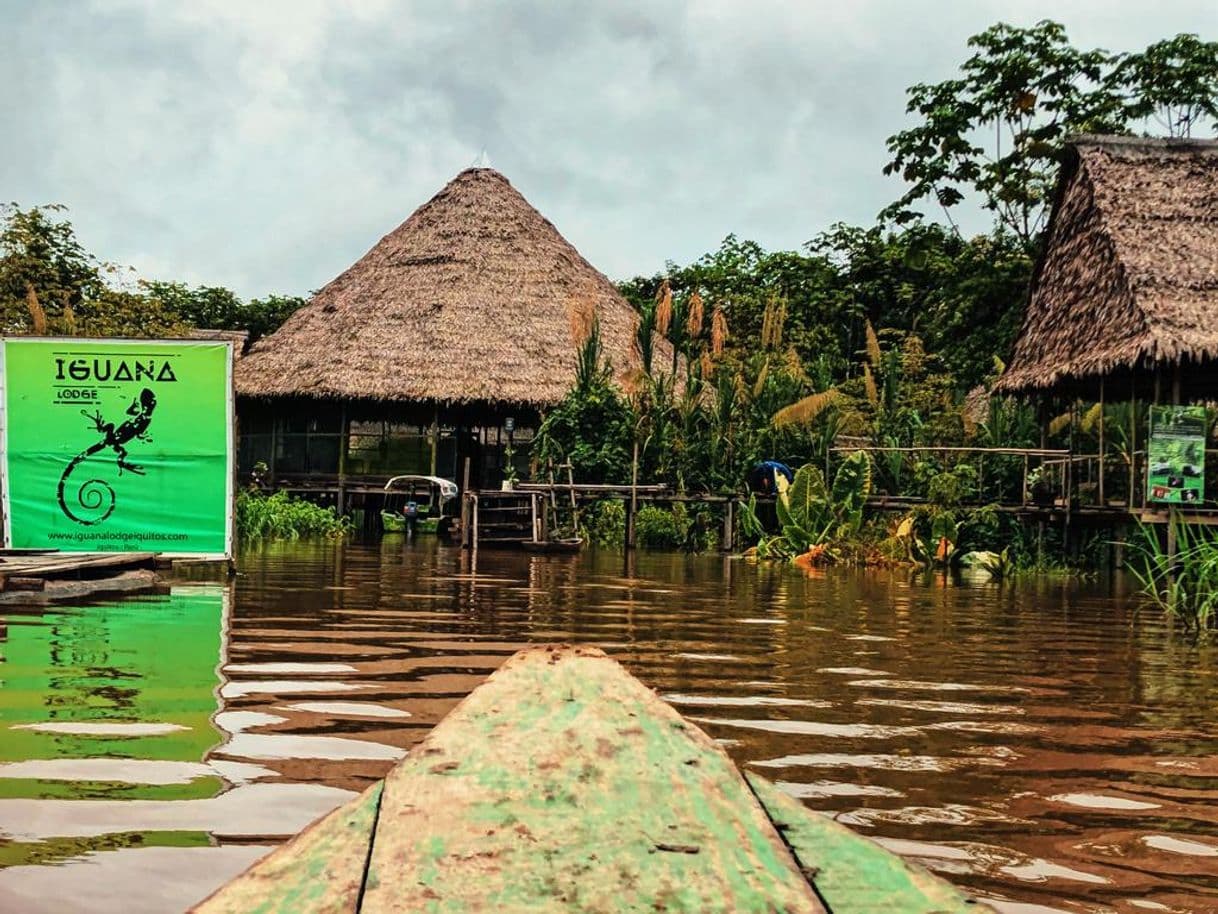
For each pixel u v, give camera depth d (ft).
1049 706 15.74
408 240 88.58
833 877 4.83
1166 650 22.26
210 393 33.30
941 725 14.17
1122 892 8.25
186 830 8.96
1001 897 8.13
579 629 23.00
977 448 56.49
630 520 60.03
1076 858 9.05
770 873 4.71
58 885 7.73
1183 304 44.57
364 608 25.64
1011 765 12.14
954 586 39.34
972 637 23.75
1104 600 34.60
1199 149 51.78
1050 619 28.09
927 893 4.74
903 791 11.00
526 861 4.67
